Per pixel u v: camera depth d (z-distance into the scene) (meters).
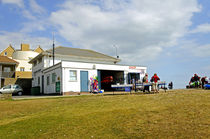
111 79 25.69
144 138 4.77
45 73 26.89
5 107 11.01
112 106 8.80
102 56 34.09
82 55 30.95
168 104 8.12
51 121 6.97
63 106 9.95
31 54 50.19
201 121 5.45
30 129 6.32
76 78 22.02
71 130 5.84
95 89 22.75
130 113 7.03
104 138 5.04
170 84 31.34
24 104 11.77
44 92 27.05
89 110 8.26
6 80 33.47
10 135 5.93
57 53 28.69
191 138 4.48
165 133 4.89
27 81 34.91
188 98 9.46
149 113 6.78
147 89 16.30
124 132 5.27
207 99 8.74
